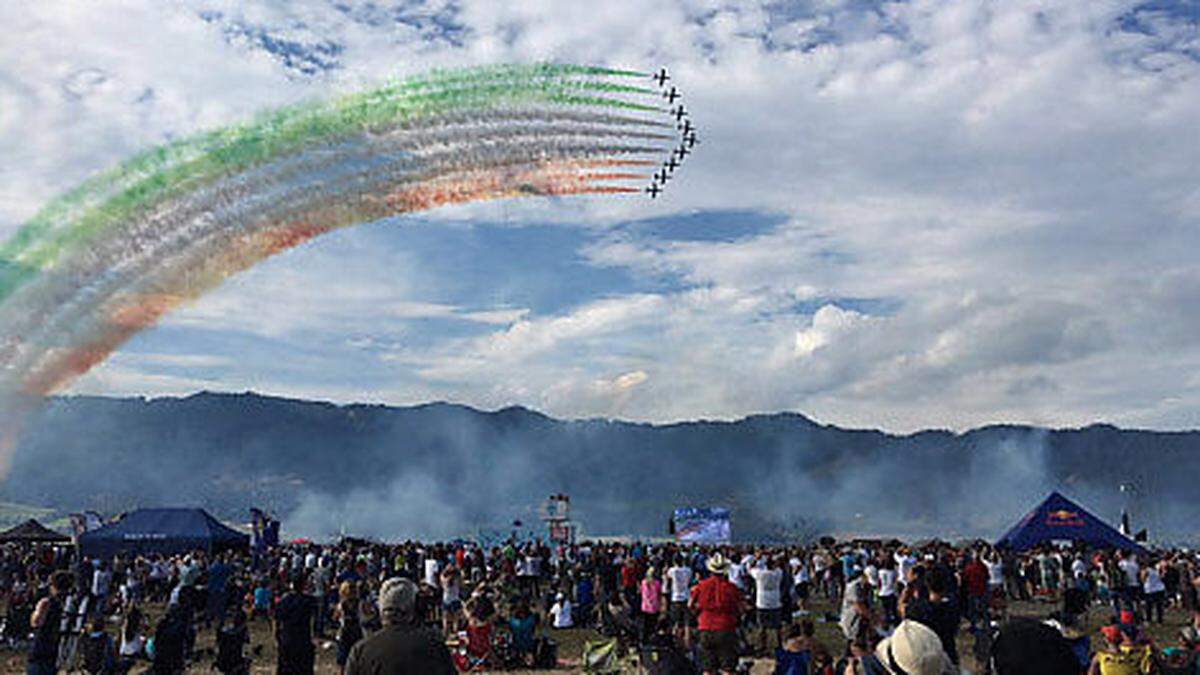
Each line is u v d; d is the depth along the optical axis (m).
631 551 43.44
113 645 22.47
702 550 44.91
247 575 40.59
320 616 32.03
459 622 27.92
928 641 5.94
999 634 6.69
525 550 45.22
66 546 58.75
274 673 24.64
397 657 7.18
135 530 53.09
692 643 21.17
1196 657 13.70
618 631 27.45
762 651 26.16
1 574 44.75
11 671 25.03
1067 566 43.41
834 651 26.94
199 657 25.64
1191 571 41.09
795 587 40.38
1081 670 6.53
